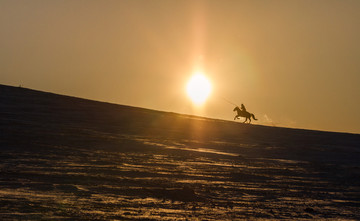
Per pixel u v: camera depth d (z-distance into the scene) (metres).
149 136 45.06
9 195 16.94
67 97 68.00
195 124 60.31
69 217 14.10
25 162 26.67
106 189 20.19
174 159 32.88
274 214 17.52
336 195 23.62
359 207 20.50
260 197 21.53
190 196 20.16
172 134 48.59
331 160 40.22
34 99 61.25
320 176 30.59
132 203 17.55
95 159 29.78
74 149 33.38
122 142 39.00
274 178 28.20
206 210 17.39
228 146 44.03
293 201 21.00
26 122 44.53
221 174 28.05
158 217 15.36
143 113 64.62
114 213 15.34
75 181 21.70
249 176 28.19
